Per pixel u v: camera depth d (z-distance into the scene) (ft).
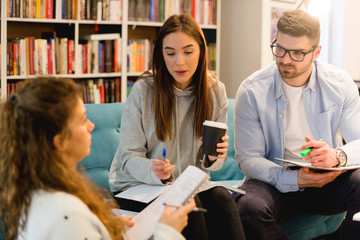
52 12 12.05
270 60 13.47
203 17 14.08
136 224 5.10
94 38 12.76
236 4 13.93
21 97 4.03
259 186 7.15
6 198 4.11
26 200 4.02
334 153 6.68
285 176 6.99
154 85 6.82
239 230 6.14
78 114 4.17
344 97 7.58
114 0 12.80
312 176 6.77
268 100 7.54
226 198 6.24
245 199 6.80
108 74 12.96
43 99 4.00
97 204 4.32
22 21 11.94
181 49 6.50
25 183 4.03
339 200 7.06
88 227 4.01
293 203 7.27
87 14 12.47
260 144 7.63
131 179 6.73
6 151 4.03
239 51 13.97
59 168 4.04
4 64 11.46
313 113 7.54
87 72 12.73
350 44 13.15
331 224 8.15
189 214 5.78
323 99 7.54
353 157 6.84
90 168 7.82
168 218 4.39
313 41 7.04
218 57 14.47
